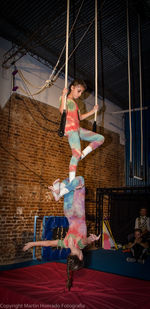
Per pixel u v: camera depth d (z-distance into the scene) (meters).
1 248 4.92
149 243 6.37
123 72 7.14
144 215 6.53
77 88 3.29
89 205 7.52
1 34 5.49
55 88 6.73
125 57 6.46
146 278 3.95
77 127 3.14
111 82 7.65
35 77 6.19
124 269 4.62
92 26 5.42
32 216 5.63
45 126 6.25
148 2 4.69
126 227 8.01
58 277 3.58
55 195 3.08
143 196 8.00
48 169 6.17
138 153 8.96
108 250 6.93
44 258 5.33
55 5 4.83
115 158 8.89
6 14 5.02
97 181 7.93
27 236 5.45
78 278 3.57
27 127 5.79
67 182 3.16
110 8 4.91
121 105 9.42
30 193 5.66
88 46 6.08
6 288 2.91
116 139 9.07
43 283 3.22
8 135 5.36
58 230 5.71
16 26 5.32
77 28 5.26
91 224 7.48
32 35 5.32
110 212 8.27
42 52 6.19
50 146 6.31
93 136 3.23
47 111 6.37
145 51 6.22
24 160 5.62
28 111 5.88
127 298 2.73
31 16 5.09
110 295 2.82
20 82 5.79
